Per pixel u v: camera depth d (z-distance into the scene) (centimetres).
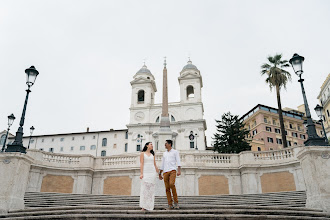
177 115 6147
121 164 1989
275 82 2805
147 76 6756
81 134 6531
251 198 1251
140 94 6631
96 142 6400
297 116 6894
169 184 739
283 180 1798
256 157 1936
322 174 830
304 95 988
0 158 927
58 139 6569
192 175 1934
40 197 1257
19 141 978
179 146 5719
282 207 777
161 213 691
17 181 916
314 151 862
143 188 695
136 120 6147
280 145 6197
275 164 1852
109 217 653
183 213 698
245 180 1888
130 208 768
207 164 1981
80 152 6359
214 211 708
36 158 1862
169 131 4188
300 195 1230
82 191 1898
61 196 1287
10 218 692
